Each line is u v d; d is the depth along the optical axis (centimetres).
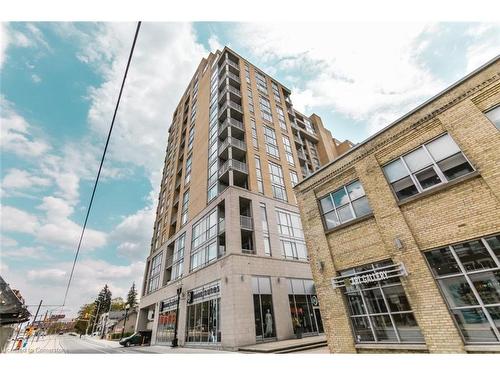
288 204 2648
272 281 2003
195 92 4334
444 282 693
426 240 750
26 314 1520
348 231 967
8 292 1333
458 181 719
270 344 1573
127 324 5344
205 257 2308
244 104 3091
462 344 614
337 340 881
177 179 3931
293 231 2509
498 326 585
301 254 2417
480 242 657
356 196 985
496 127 691
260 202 2391
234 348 1559
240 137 2927
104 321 6975
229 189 2223
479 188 683
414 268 745
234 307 1708
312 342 1487
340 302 907
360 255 902
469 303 640
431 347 662
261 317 1808
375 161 939
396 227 816
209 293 2041
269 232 2283
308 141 4691
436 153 795
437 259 723
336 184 1068
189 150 3794
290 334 1852
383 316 795
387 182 888
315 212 1109
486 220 650
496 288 609
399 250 789
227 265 1905
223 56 3650
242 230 2138
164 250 3397
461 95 775
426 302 700
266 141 3039
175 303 2573
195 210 2836
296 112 4834
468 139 730
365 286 865
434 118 821
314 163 4366
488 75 741
